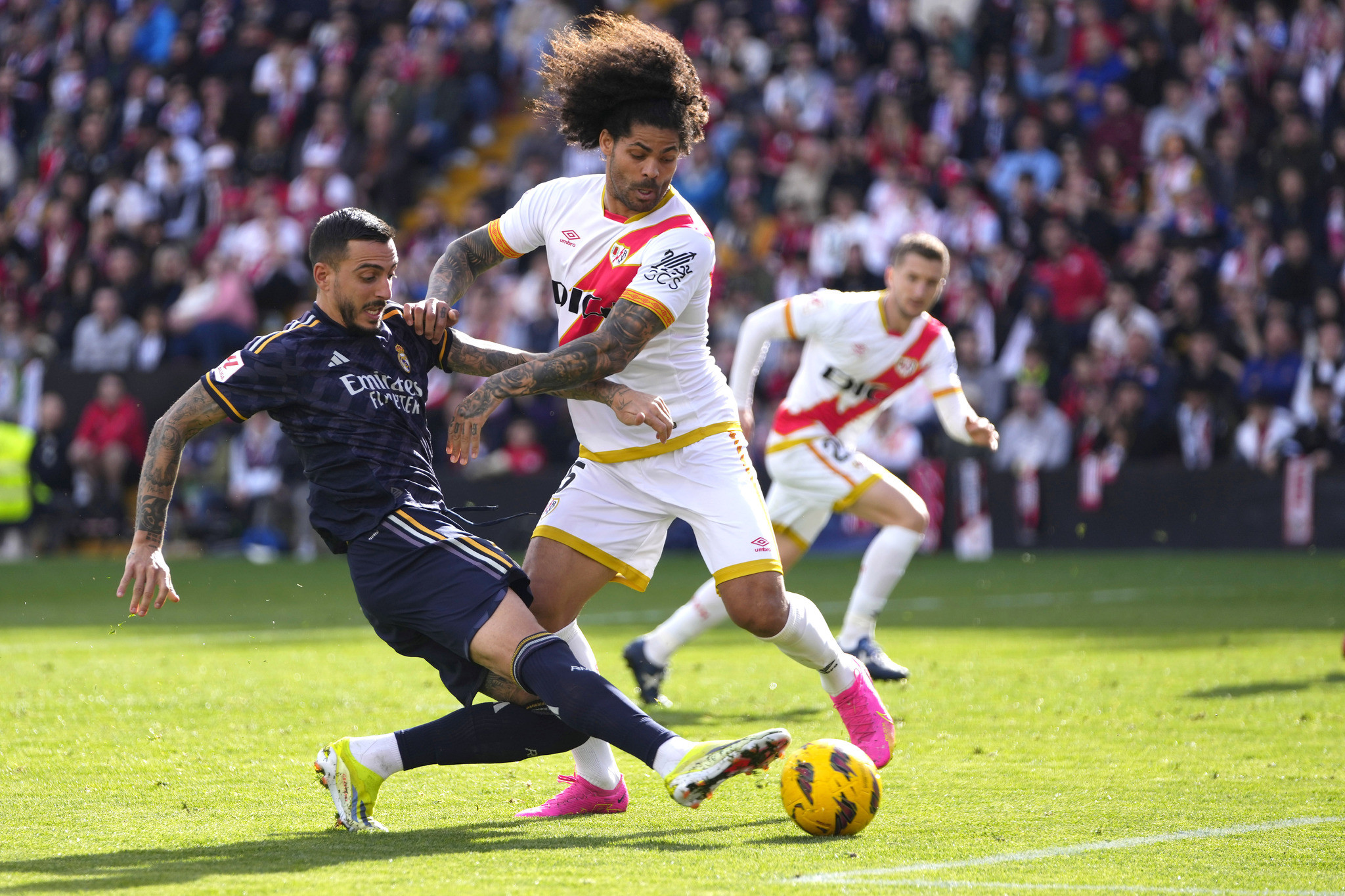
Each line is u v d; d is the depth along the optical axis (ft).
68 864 36.60
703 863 36.37
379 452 42.50
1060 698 66.23
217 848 38.68
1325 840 39.04
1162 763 50.90
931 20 217.97
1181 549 159.84
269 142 212.02
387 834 40.68
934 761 51.67
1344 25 180.55
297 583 139.95
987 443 72.64
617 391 44.42
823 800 39.65
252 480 177.78
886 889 33.45
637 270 47.06
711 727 59.52
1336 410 155.22
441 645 42.39
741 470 48.75
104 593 131.95
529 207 50.42
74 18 241.35
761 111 202.59
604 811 44.01
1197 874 35.09
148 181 213.25
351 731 58.39
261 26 225.97
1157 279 171.42
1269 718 60.29
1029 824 41.27
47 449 177.37
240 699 67.10
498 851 38.06
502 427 175.11
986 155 191.31
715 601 65.51
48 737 57.16
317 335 42.75
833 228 183.52
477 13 224.74
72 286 204.33
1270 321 159.02
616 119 45.83
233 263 189.16
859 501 71.92
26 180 233.35
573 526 48.39
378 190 209.77
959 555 167.43
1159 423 161.79
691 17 223.30
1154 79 190.08
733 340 178.50
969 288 173.06
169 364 187.21
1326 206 171.12
